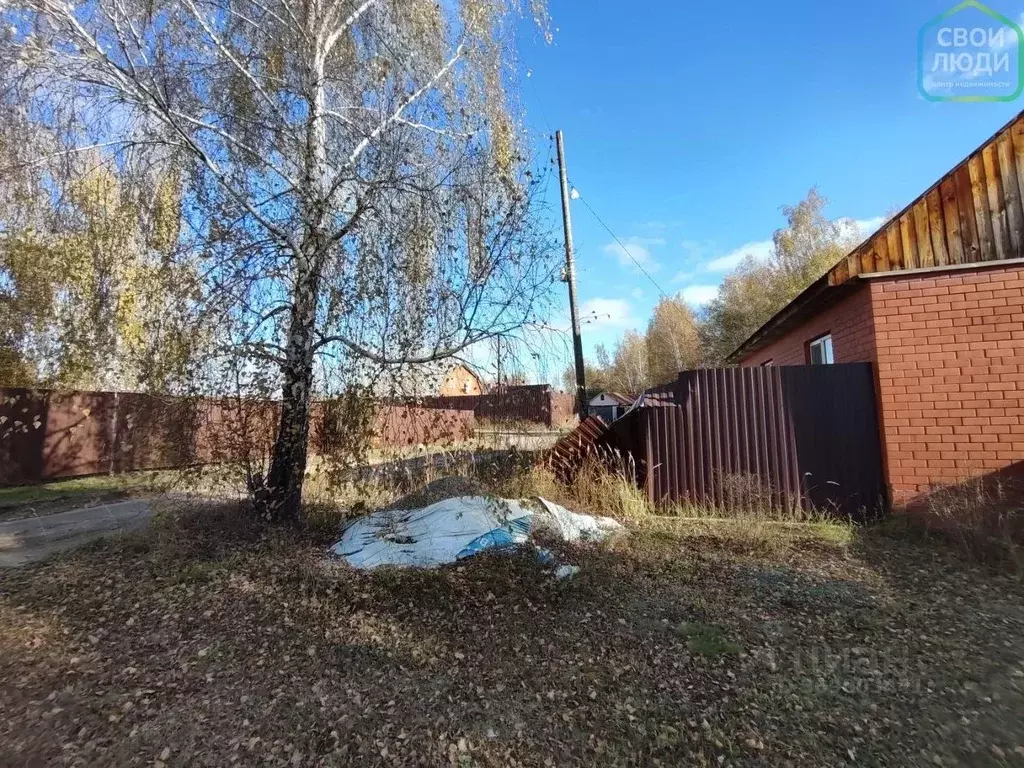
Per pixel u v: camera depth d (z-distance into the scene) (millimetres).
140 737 2693
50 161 6461
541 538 5773
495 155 6750
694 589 4520
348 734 2707
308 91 6207
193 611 4254
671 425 7320
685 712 2814
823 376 6809
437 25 7023
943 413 6160
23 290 10625
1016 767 2307
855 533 6023
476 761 2494
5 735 2711
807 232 32375
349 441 5996
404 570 4965
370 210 6004
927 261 6312
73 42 5426
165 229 6332
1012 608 3984
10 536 7133
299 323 6062
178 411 5914
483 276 5988
